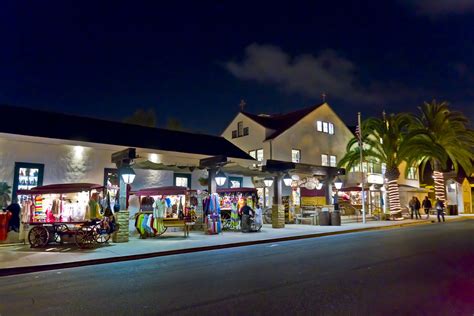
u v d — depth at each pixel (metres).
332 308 5.67
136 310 5.79
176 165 18.92
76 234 13.12
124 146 17.70
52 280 8.46
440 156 28.45
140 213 17.00
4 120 15.87
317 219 23.66
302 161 30.42
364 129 30.09
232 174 23.64
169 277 8.31
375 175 35.34
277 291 6.75
